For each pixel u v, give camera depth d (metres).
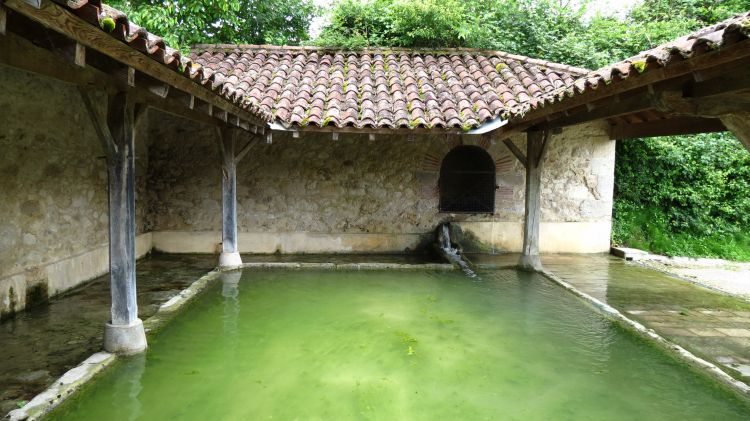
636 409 3.20
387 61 8.69
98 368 3.51
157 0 8.93
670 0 11.39
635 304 5.67
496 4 10.75
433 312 5.16
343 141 8.46
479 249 8.70
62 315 4.89
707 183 9.60
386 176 8.57
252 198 8.47
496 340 4.38
